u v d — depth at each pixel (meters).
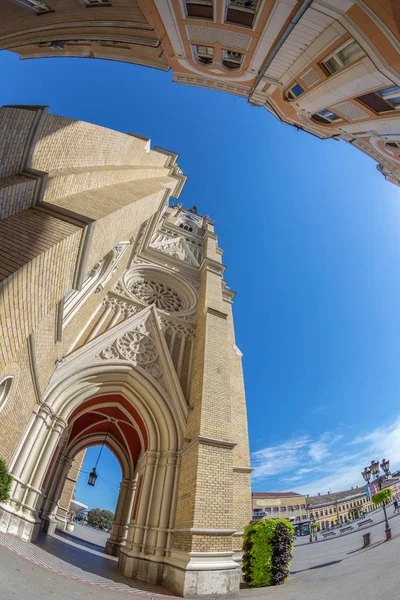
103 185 11.54
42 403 10.05
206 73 10.86
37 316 6.64
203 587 7.64
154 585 8.39
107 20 8.82
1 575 4.39
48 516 15.06
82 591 5.36
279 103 11.20
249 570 8.34
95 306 14.06
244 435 13.64
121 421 16.78
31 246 6.20
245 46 8.36
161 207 17.67
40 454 9.65
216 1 6.91
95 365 11.88
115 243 10.99
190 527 8.52
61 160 8.86
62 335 10.95
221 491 9.34
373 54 5.92
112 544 16.31
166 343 14.48
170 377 13.12
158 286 19.55
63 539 14.70
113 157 12.43
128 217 11.15
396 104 7.54
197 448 9.92
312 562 11.53
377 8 4.93
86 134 9.91
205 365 12.66
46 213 7.31
